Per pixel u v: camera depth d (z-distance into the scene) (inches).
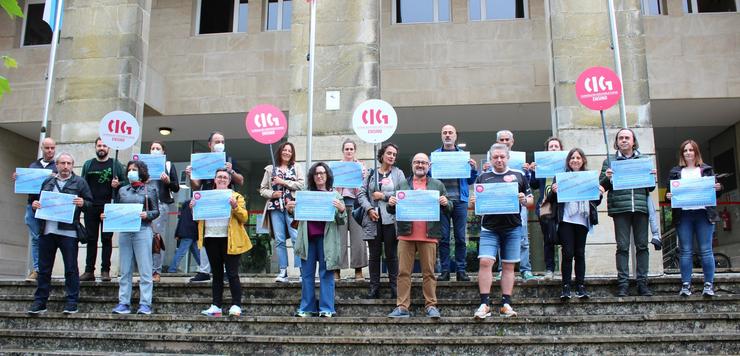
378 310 316.5
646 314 294.5
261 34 629.3
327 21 468.1
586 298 307.7
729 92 566.3
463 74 588.4
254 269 617.9
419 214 294.4
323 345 276.5
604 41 440.5
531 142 658.2
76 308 329.1
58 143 478.6
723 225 654.5
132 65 484.1
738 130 634.2
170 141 710.5
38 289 326.6
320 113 455.5
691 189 313.0
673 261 585.0
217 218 308.7
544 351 269.9
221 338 282.2
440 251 345.1
